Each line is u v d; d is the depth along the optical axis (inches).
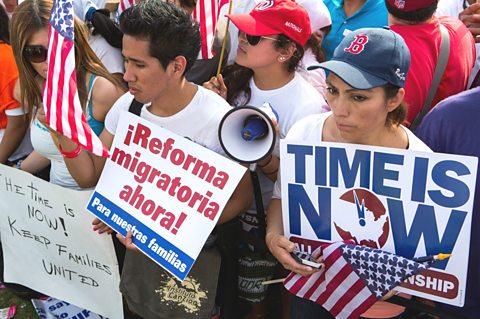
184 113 85.1
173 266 82.4
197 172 81.8
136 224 85.7
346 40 70.4
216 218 80.2
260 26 91.4
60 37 76.7
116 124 91.7
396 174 70.1
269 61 93.7
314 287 78.8
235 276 93.7
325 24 116.0
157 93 82.0
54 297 111.4
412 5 95.4
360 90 66.8
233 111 77.6
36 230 106.3
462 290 70.4
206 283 89.2
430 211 69.6
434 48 98.5
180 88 83.7
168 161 84.0
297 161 75.5
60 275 108.9
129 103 89.6
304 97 95.8
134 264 92.1
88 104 96.6
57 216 101.0
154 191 84.9
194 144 82.0
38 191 101.0
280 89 96.2
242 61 95.1
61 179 103.1
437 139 77.0
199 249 80.8
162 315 91.6
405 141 73.5
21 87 98.0
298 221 78.0
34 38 89.7
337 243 73.9
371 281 72.6
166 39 77.2
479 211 74.5
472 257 77.5
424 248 71.1
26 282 114.4
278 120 95.9
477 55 115.0
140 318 110.7
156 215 84.4
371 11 117.7
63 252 105.2
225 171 79.9
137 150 86.5
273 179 90.0
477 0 120.5
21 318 128.8
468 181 66.6
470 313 81.4
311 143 74.0
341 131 71.0
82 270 104.7
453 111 74.6
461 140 74.4
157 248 83.7
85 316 119.5
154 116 86.8
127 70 80.7
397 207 71.2
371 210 73.0
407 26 98.7
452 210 68.3
